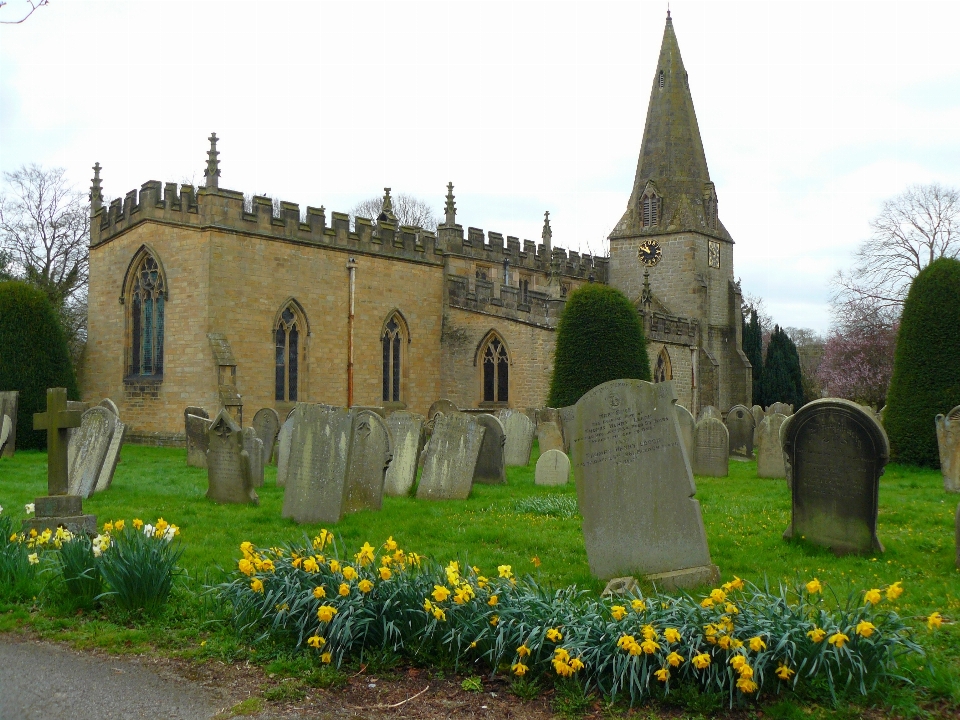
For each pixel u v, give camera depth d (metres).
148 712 6.54
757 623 6.80
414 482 18.14
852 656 6.48
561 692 6.75
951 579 10.22
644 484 10.19
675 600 7.49
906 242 54.00
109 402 23.59
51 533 11.12
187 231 35.44
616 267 58.16
